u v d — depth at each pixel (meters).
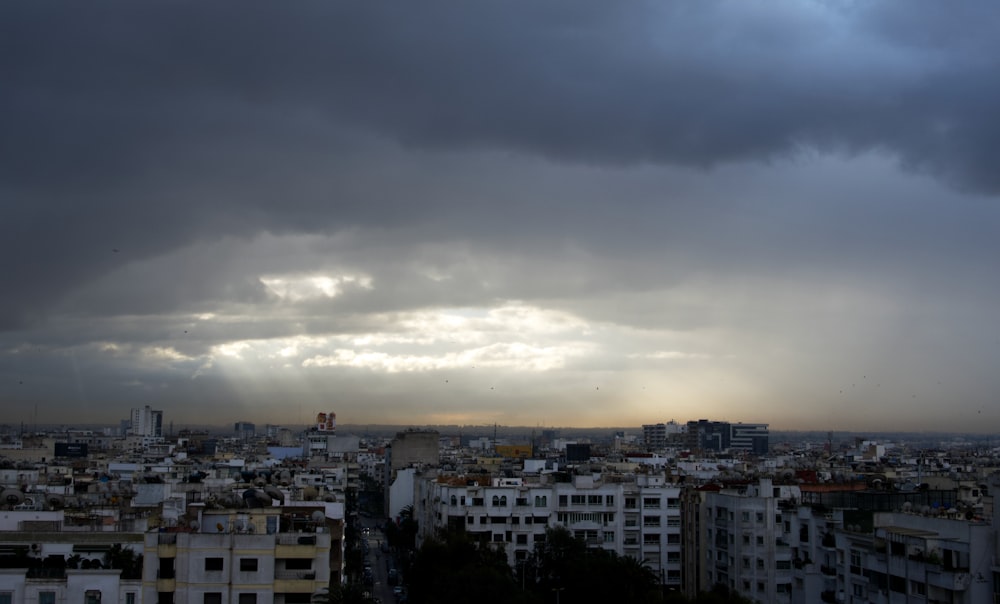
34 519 139.50
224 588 123.69
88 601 120.69
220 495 154.50
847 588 142.88
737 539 186.50
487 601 158.38
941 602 121.38
